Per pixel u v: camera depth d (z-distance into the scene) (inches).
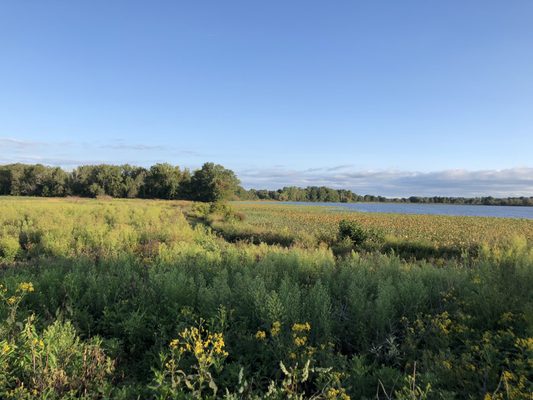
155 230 638.5
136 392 136.9
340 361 144.6
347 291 235.9
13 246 436.8
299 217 1662.2
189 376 130.2
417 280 245.8
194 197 4544.8
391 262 346.3
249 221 1328.7
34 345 142.2
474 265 343.0
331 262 346.9
